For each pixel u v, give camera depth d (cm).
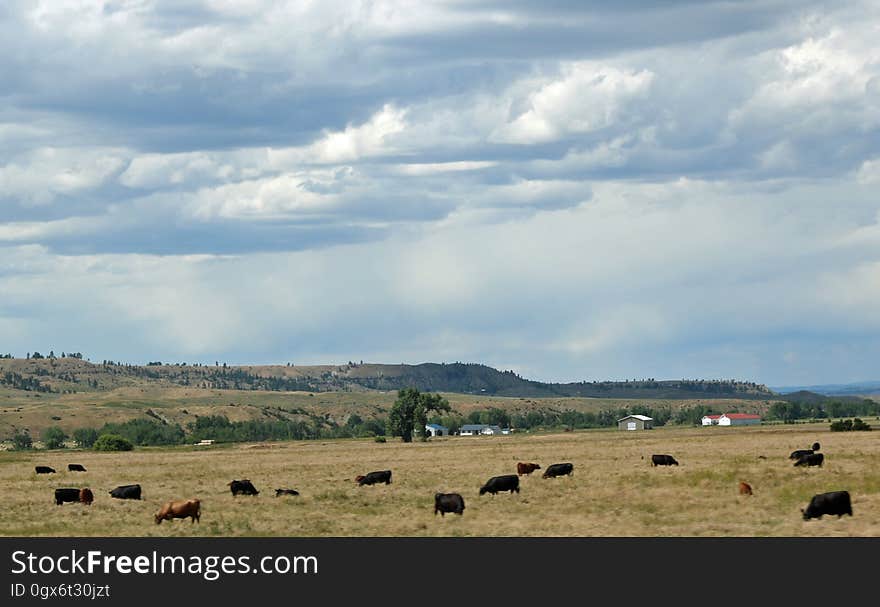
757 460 10444
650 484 8019
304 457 16138
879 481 7331
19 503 7962
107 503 7819
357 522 6284
